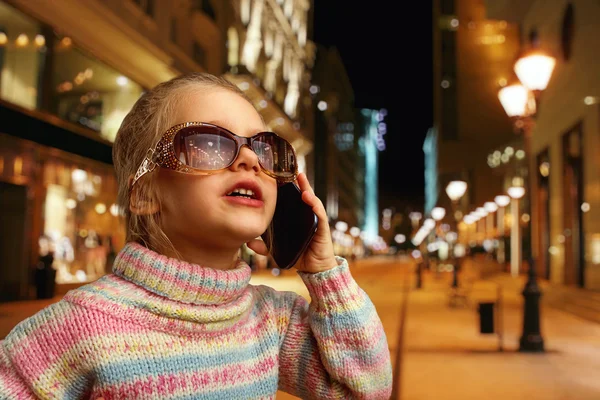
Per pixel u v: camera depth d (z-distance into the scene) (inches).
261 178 48.5
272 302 56.7
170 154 44.5
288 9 1764.3
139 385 41.3
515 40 2645.2
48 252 543.8
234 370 46.1
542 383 242.7
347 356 52.1
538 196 982.4
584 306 523.8
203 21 954.7
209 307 45.1
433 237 2161.7
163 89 50.1
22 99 531.2
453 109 2787.9
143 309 43.0
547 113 894.4
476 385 237.1
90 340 41.4
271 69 1553.9
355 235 3462.1
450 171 2755.9
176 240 47.7
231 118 48.6
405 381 242.7
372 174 6018.7
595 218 639.1
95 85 645.3
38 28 543.8
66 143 584.1
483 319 328.5
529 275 330.6
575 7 731.4
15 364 41.6
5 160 502.6
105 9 583.5
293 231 53.7
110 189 674.2
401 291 783.1
